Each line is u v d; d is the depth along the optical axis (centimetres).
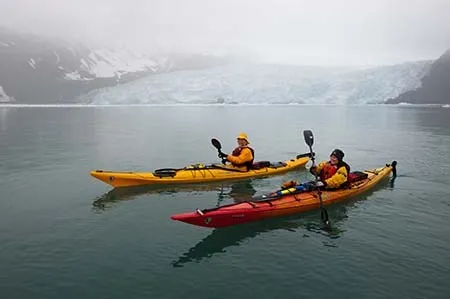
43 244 615
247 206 716
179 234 660
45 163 1279
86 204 825
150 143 1789
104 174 939
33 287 488
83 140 1873
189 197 887
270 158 1446
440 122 3016
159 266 544
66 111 4672
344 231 671
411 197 871
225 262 557
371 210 783
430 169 1183
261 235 657
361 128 2555
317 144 1789
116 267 540
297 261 558
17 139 1891
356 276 513
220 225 678
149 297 467
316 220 728
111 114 4091
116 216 752
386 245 611
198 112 4634
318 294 473
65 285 492
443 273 519
